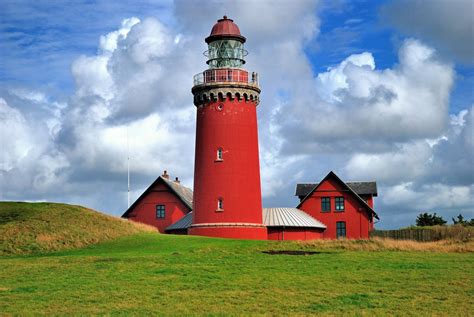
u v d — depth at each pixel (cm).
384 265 3816
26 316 2638
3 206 6019
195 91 5984
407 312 2691
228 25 6103
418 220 8700
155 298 2972
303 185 7862
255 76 6025
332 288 3175
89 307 2795
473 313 2667
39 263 4041
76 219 5722
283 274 3544
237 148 5825
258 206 5884
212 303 2869
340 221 7119
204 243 5044
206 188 5822
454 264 3856
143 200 7762
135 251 4772
